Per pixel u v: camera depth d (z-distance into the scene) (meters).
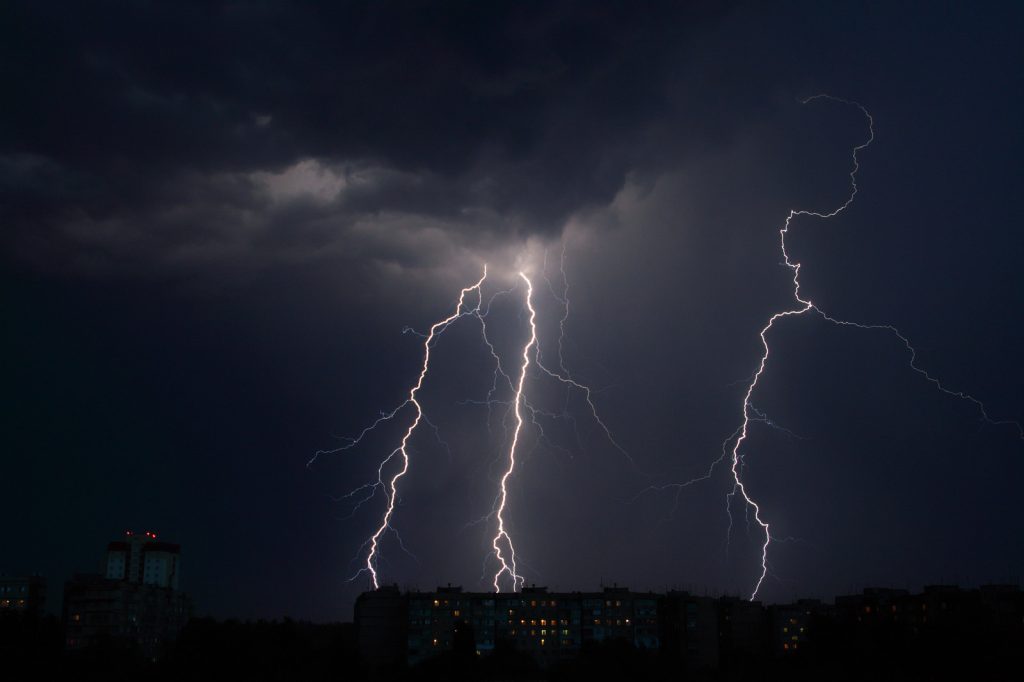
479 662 128.25
